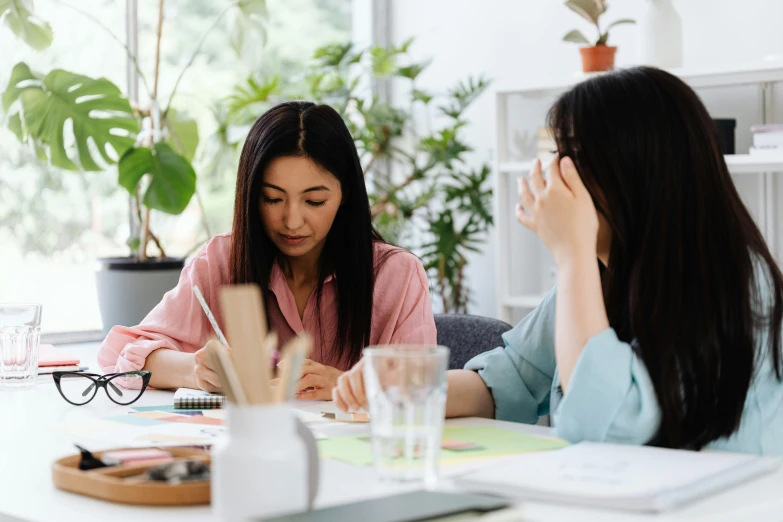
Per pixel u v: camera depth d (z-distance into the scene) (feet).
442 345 6.71
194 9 11.86
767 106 9.94
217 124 11.95
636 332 3.81
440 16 13.00
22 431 4.26
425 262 12.65
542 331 4.84
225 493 2.42
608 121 3.91
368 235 5.85
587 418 3.75
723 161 3.95
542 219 3.97
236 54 11.14
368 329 5.87
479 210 11.83
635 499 2.78
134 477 3.16
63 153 10.14
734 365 3.82
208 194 11.91
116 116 10.27
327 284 5.96
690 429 3.80
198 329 6.00
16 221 10.57
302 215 5.50
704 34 10.73
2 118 10.44
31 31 10.07
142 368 5.56
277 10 12.56
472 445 3.75
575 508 2.83
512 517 2.46
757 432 3.95
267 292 5.78
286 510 2.42
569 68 11.79
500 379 4.77
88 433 4.17
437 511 2.41
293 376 2.59
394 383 3.08
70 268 11.01
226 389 2.62
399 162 12.62
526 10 12.13
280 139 5.45
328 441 3.82
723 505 2.88
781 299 3.99
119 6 11.30
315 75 12.01
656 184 3.85
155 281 10.11
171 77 11.71
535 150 11.48
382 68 12.02
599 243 4.09
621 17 11.32
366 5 13.44
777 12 10.23
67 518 2.86
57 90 10.05
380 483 3.14
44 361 6.20
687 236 3.84
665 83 3.92
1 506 3.00
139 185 10.76
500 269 11.20
